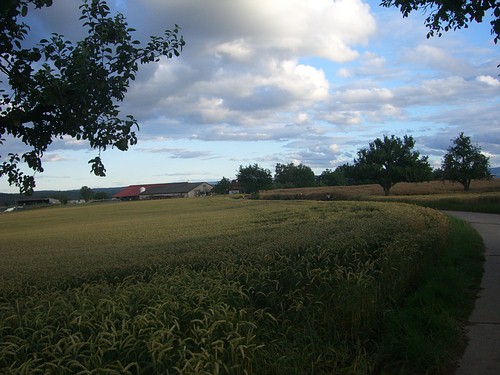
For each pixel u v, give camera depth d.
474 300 6.50
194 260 7.76
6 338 3.38
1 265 12.73
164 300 4.09
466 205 31.39
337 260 6.07
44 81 3.73
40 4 3.82
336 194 60.31
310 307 4.69
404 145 66.94
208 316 3.68
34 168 4.25
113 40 4.04
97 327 3.61
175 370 3.07
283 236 9.75
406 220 10.62
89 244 19.36
